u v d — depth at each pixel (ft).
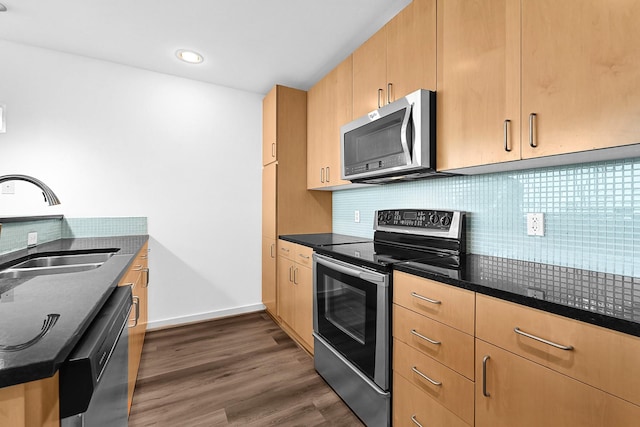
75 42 7.06
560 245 4.11
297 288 7.54
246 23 6.28
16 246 5.27
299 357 6.98
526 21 3.37
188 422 4.85
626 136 2.61
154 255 8.63
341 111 7.09
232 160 9.66
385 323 4.38
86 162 7.77
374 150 5.57
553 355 2.54
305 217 9.16
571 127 2.99
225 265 9.59
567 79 3.02
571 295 2.73
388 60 5.54
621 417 2.15
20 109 7.11
